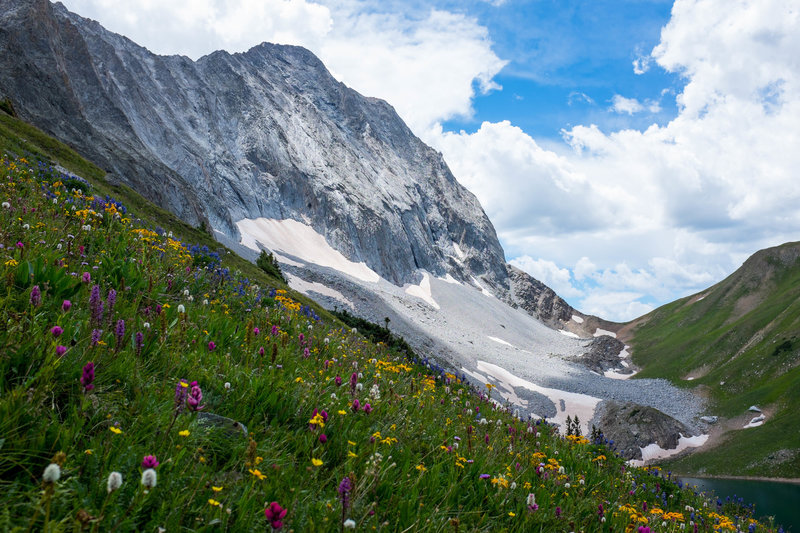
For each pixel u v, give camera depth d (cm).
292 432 505
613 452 1252
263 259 5103
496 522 489
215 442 423
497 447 723
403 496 456
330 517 367
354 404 580
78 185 1734
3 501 278
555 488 659
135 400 420
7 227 791
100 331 459
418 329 17650
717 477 11994
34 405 351
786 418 14538
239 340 721
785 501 8256
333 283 17225
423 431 663
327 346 952
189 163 17812
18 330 426
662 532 725
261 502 364
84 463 331
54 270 590
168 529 306
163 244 1288
